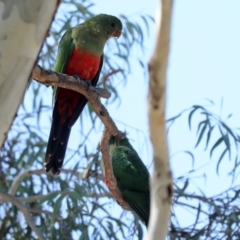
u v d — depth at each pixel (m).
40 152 14.13
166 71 5.06
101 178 12.72
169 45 5.03
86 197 12.97
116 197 11.45
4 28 5.85
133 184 11.42
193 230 12.13
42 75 8.68
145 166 11.69
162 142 5.32
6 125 5.90
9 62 5.86
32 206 14.15
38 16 5.91
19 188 13.91
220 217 12.16
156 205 5.48
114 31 11.62
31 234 13.80
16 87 5.89
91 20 11.51
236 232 12.11
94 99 9.05
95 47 11.22
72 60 11.12
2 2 5.85
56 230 13.05
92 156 13.09
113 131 9.13
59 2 6.07
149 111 5.18
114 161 11.63
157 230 5.45
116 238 12.52
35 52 5.96
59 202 11.72
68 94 10.43
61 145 10.48
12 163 14.53
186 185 12.18
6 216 13.88
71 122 10.58
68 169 13.48
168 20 5.00
